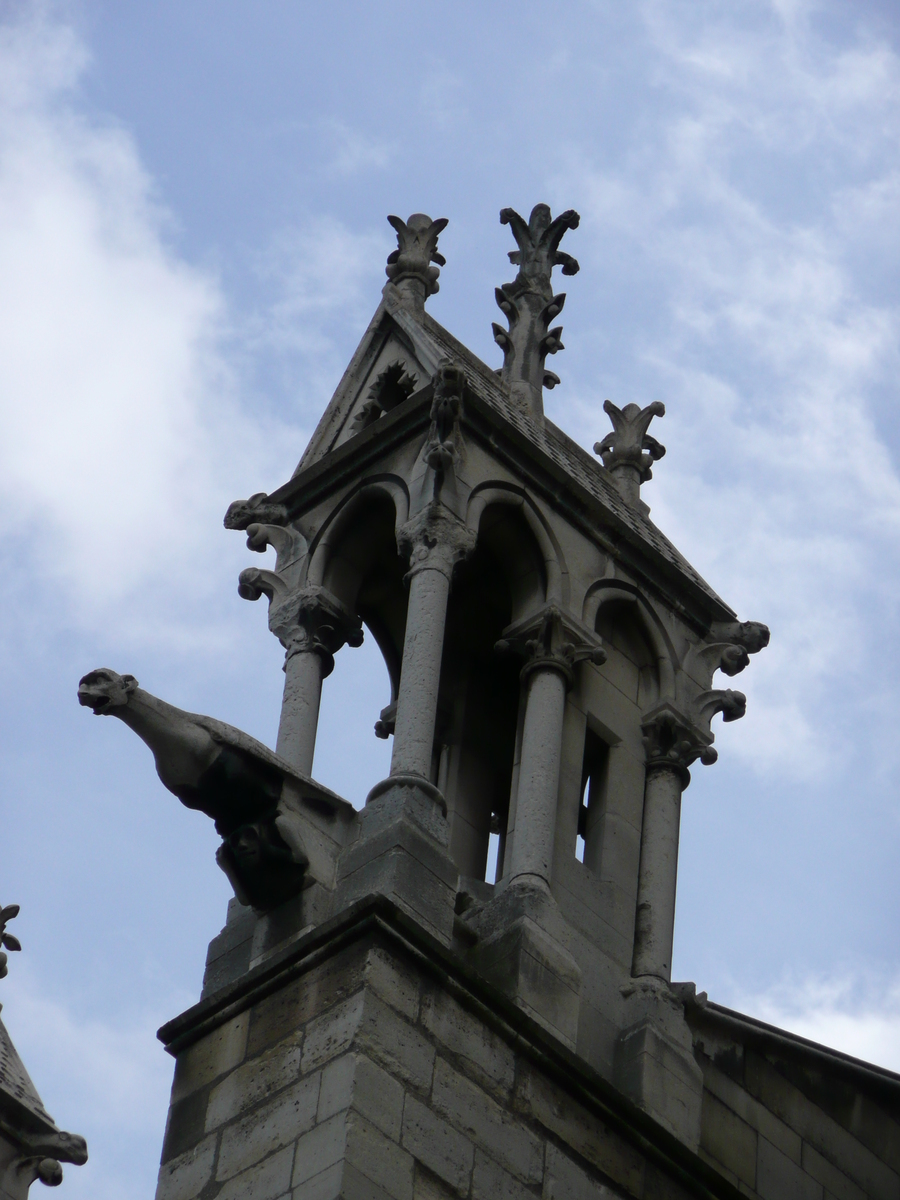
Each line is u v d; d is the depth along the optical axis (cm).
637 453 4122
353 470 3803
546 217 4222
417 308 3972
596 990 3488
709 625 3931
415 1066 3141
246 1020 3272
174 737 3350
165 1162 3206
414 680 3494
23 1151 3659
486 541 3750
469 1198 3100
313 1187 3017
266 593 3803
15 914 3862
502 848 3906
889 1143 3825
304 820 3384
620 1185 3281
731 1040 3675
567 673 3681
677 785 3756
